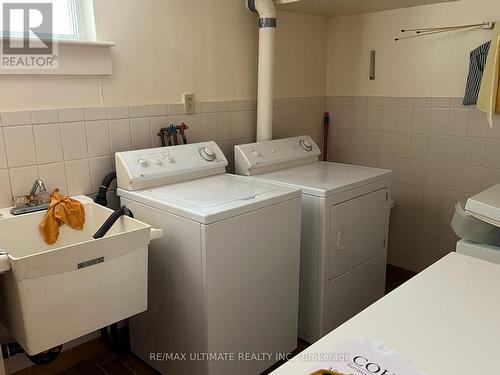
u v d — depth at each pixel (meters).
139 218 1.94
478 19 2.51
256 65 2.74
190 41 2.37
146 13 2.16
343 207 2.16
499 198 1.61
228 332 1.80
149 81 2.23
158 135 2.31
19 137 1.83
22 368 1.98
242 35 2.63
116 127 2.14
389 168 3.07
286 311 2.07
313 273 2.16
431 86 2.77
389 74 2.95
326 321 2.22
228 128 2.66
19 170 1.85
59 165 1.97
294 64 3.01
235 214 1.72
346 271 2.28
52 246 1.80
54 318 1.43
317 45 3.16
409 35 2.80
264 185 2.11
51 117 1.91
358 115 3.17
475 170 2.68
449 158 2.78
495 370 0.85
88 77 2.00
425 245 2.99
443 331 0.98
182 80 2.37
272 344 2.03
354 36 3.08
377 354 0.90
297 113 3.11
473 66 2.51
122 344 2.20
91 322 1.53
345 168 2.60
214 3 2.44
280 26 2.86
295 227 2.01
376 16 2.93
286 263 2.00
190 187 2.07
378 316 1.04
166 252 1.82
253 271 1.84
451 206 2.82
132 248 1.58
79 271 1.45
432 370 0.85
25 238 1.76
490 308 1.08
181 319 1.83
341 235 2.19
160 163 2.10
